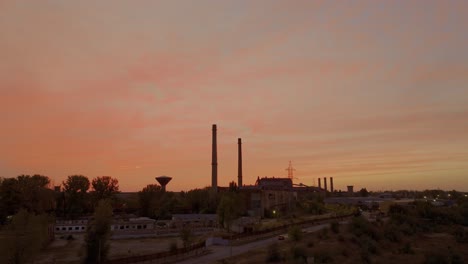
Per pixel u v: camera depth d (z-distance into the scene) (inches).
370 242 4419.3
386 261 3801.7
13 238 2694.4
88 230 3201.3
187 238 3676.2
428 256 3917.3
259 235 4685.0
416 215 6948.8
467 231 5767.7
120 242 4542.3
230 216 4862.2
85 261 3083.2
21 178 6127.0
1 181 6082.7
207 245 4040.4
